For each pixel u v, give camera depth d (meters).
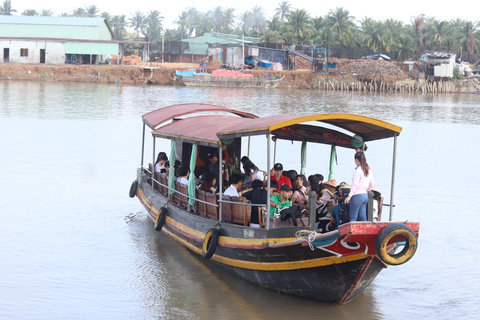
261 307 8.88
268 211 8.78
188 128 11.38
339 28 111.06
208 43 86.94
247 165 12.20
